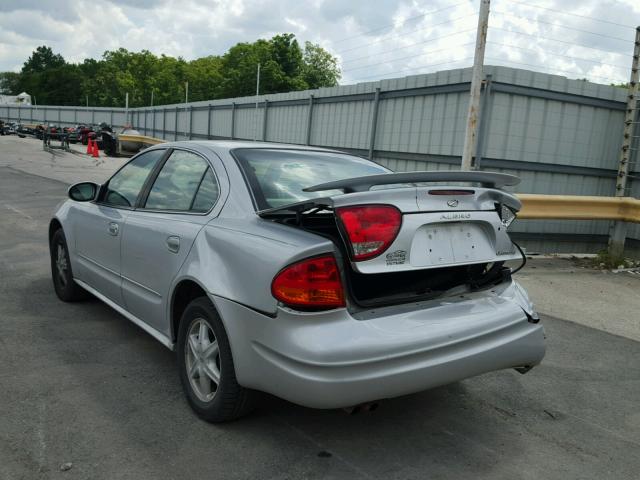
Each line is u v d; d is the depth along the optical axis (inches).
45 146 1175.0
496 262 127.0
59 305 196.7
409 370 102.0
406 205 106.4
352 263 101.1
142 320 149.1
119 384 137.3
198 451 109.8
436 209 110.0
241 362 108.4
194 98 4003.4
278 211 111.3
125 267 152.8
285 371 100.5
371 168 154.3
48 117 2404.0
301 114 688.4
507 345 114.8
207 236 121.6
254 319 105.4
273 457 109.3
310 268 100.5
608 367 172.4
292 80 3095.5
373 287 117.4
